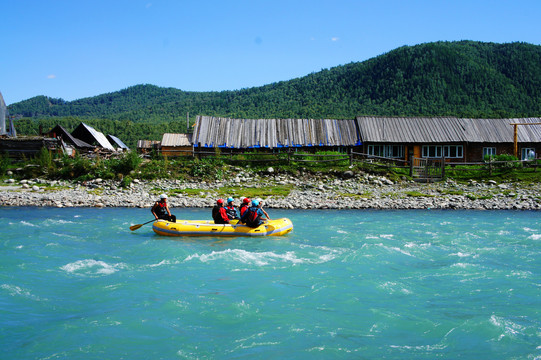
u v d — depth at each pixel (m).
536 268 10.50
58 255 11.59
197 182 26.84
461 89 170.38
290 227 14.94
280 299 8.32
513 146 32.81
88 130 44.62
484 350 6.36
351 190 25.42
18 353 6.20
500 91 163.00
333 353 6.25
